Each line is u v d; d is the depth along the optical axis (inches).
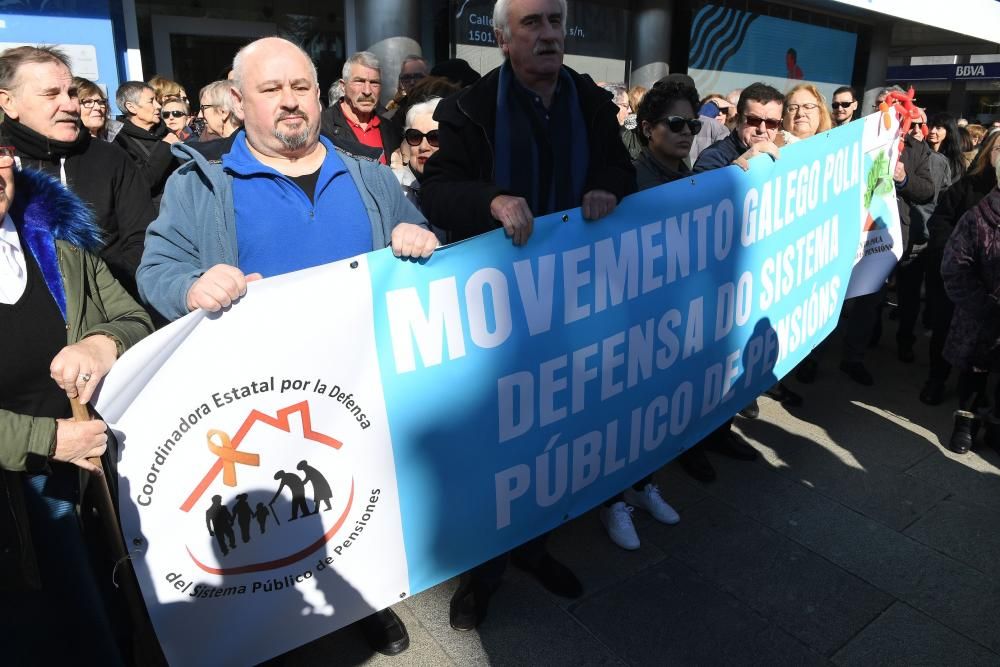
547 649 88.3
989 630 91.8
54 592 65.8
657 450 97.5
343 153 77.4
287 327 60.5
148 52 209.3
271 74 66.7
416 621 93.4
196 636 62.5
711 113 214.5
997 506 121.0
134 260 106.1
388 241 77.2
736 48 349.4
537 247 75.6
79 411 56.1
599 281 82.2
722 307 100.7
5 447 52.9
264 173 70.2
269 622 65.7
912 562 105.7
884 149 132.6
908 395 170.6
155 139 157.2
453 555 77.5
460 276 70.1
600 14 293.3
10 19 168.2
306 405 63.0
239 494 61.3
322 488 65.4
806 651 88.1
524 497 82.1
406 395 68.8
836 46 414.9
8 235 62.4
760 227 103.9
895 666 86.0
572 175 85.4
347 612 70.4
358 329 64.3
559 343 80.1
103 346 59.8
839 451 140.6
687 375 98.2
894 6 352.8
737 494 124.4
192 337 56.6
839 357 196.2
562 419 83.3
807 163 110.8
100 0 178.7
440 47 245.3
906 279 189.3
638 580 101.4
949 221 160.4
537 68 79.7
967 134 254.8
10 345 61.8
